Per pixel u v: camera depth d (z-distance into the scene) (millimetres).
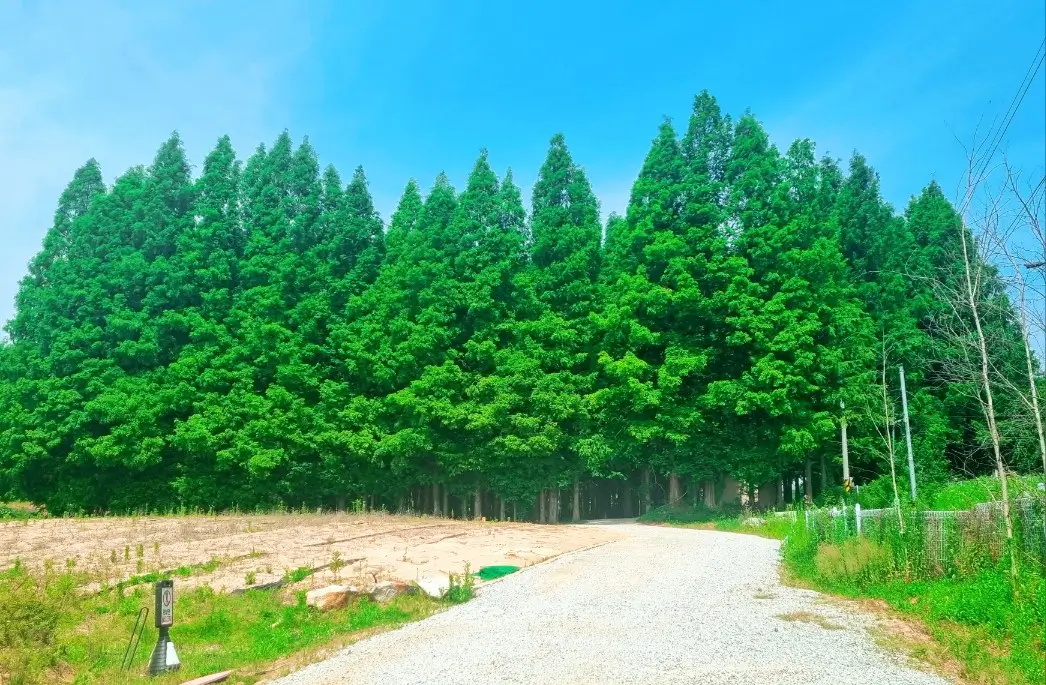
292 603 12984
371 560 16578
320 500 35938
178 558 16625
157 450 34719
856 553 14594
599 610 12516
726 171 34000
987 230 12453
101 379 35938
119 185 40750
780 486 33469
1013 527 12969
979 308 13984
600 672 9055
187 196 41125
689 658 9586
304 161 40000
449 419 32438
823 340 32406
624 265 34719
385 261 38500
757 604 12875
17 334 39469
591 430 33125
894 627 11148
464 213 36312
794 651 9867
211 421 34656
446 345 34469
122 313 36906
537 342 33969
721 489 33969
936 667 9195
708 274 32312
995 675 8750
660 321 33500
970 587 12148
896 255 36188
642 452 33719
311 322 36438
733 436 32375
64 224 42125
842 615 11961
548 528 26625
